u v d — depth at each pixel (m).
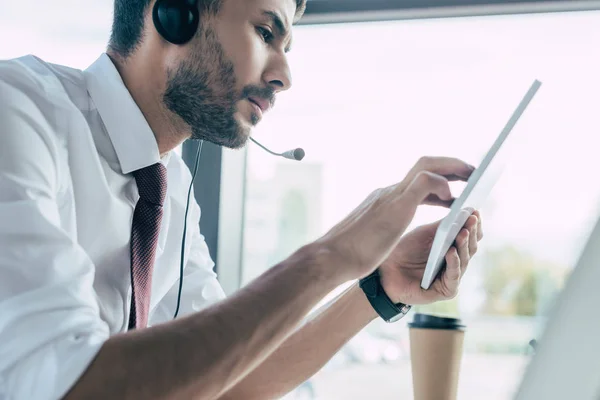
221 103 1.04
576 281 0.50
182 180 1.26
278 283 0.75
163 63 1.04
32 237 0.76
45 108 0.92
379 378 1.83
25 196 0.78
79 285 0.76
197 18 1.02
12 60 0.95
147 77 1.06
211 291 1.28
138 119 1.04
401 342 1.15
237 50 1.02
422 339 1.01
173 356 0.68
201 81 1.03
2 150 0.79
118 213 1.01
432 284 1.07
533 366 0.50
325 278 0.76
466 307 1.84
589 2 1.49
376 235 0.78
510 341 1.83
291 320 0.74
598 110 1.71
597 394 0.47
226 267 1.72
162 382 0.67
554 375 0.49
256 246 1.83
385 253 0.78
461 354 1.02
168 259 1.21
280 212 1.88
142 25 1.05
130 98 1.05
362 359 1.86
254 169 1.84
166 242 1.21
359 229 0.79
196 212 1.32
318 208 1.91
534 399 0.50
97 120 1.04
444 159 0.80
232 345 0.70
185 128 1.09
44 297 0.72
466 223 1.00
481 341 1.82
